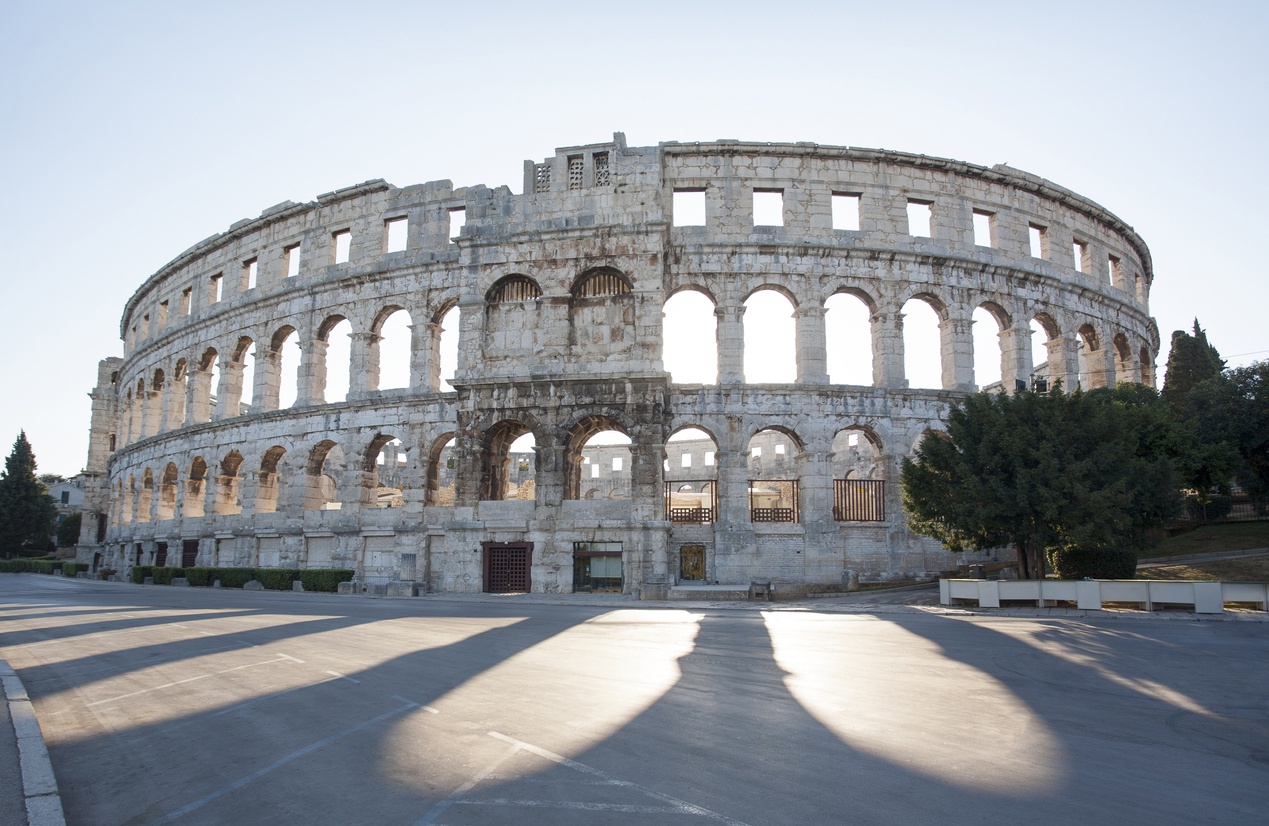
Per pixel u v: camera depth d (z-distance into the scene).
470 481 49.69
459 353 51.56
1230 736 13.46
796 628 28.58
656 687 17.36
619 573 47.34
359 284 58.59
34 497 115.25
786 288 52.28
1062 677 18.69
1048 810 9.71
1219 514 53.97
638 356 49.06
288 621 31.77
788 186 53.69
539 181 53.34
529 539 48.16
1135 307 62.97
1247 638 25.31
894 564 49.66
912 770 11.33
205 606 40.62
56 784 10.95
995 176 56.03
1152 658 21.44
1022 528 37.41
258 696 17.02
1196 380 68.81
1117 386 52.81
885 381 51.97
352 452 56.06
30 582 73.44
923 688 17.33
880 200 54.34
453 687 17.44
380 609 37.69
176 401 74.06
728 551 48.62
